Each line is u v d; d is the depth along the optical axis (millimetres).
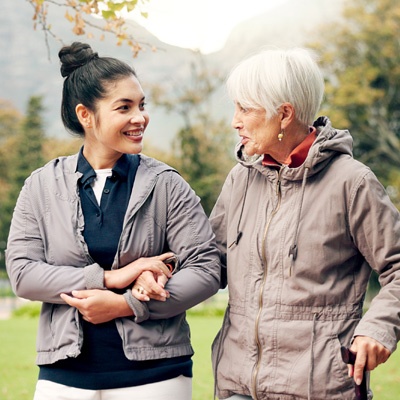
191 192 3285
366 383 2902
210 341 13664
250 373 3012
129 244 3145
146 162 3303
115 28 4578
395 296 2902
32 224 3240
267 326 2990
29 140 46656
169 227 3219
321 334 2961
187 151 35469
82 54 3242
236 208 3201
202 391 8938
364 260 3088
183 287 3115
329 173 3025
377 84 36188
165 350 3129
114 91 3158
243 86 3031
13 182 45531
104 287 3086
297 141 3096
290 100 3006
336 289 2998
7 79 105562
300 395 2936
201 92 35844
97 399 3102
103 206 3201
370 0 36281
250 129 3059
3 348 13031
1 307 30875
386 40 35469
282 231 3025
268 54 3055
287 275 3000
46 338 3152
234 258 3146
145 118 3203
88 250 3156
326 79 35656
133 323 3104
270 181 3107
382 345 2809
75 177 3232
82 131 3283
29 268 3148
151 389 3088
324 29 36562
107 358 3090
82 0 4500
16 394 9242
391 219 2967
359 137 36531
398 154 36312
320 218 2998
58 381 3107
